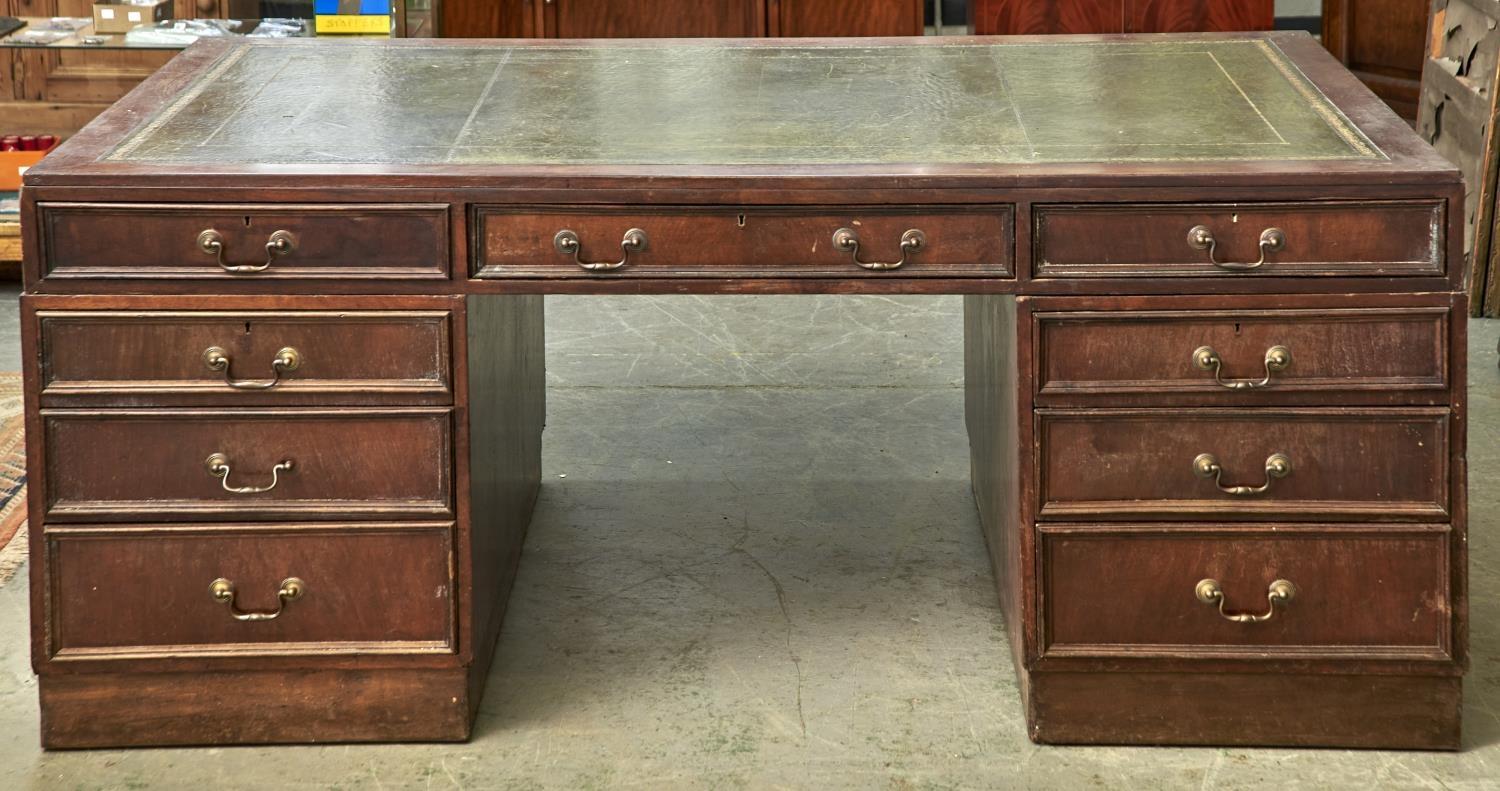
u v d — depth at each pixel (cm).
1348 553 251
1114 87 292
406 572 256
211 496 253
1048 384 248
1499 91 481
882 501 361
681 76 307
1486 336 473
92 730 261
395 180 242
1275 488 250
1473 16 516
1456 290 243
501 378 298
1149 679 258
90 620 256
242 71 304
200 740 262
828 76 306
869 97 290
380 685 261
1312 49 310
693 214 245
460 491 254
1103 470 251
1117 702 259
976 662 288
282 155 252
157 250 244
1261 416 248
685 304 506
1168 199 241
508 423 309
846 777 252
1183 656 255
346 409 250
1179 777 252
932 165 247
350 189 243
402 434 252
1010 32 563
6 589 316
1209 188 240
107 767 256
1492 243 486
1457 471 248
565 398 426
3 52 524
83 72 529
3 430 400
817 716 271
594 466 381
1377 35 698
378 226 244
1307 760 256
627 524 348
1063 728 261
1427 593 252
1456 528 250
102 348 247
